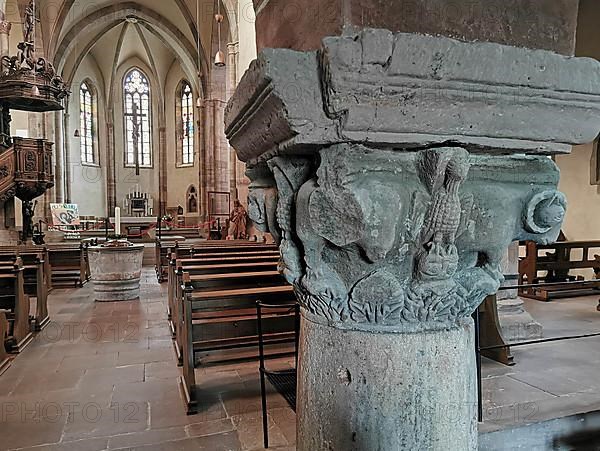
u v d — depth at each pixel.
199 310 3.28
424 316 1.18
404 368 1.19
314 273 1.18
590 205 7.82
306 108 0.97
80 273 8.70
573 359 3.77
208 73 17.09
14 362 4.16
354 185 1.03
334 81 0.91
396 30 1.03
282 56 0.94
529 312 5.61
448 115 1.00
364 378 1.20
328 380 1.25
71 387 3.53
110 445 2.62
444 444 1.20
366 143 1.02
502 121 1.04
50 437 2.73
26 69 10.28
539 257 7.07
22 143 10.44
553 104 1.05
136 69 22.09
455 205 1.07
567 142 1.13
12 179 10.29
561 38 1.17
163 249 9.45
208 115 17.00
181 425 2.85
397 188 1.06
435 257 1.10
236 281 4.03
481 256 1.25
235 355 3.80
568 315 5.44
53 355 4.38
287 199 1.24
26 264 6.94
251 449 2.54
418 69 0.92
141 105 22.41
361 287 1.14
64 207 15.10
